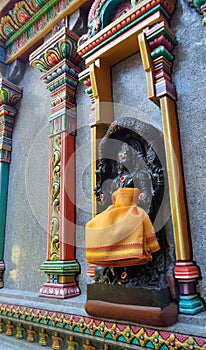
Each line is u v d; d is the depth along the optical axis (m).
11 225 1.62
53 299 1.14
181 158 0.95
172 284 0.83
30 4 1.62
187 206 0.91
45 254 1.36
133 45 1.11
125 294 0.83
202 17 1.01
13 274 1.51
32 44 1.72
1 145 1.75
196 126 0.95
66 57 1.38
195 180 0.91
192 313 0.78
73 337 0.98
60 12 1.51
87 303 0.91
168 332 0.74
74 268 1.19
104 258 0.82
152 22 1.00
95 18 1.20
